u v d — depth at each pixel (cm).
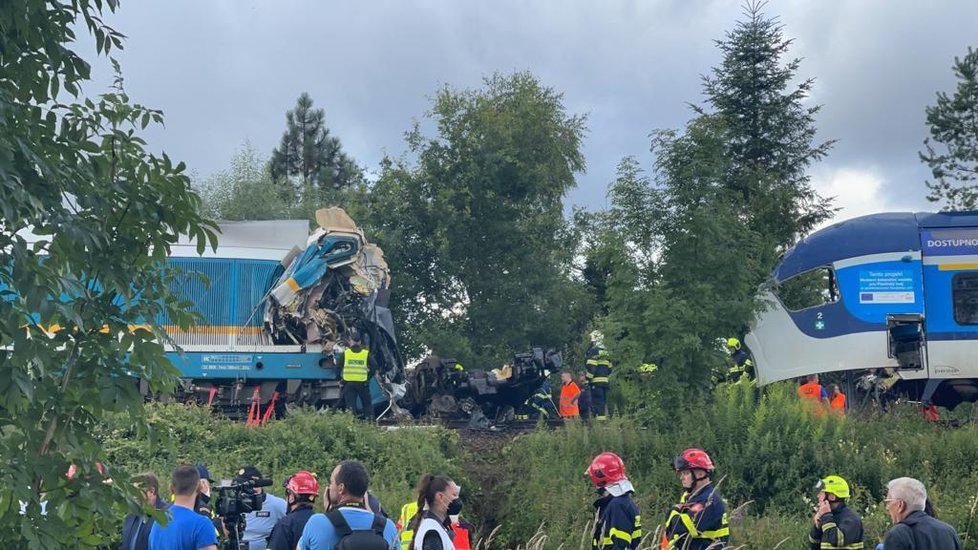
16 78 569
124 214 581
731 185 3169
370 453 1683
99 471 564
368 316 2202
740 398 1784
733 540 1413
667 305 1805
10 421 543
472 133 3922
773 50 3441
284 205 4662
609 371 2294
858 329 2139
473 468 1720
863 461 1630
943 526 741
